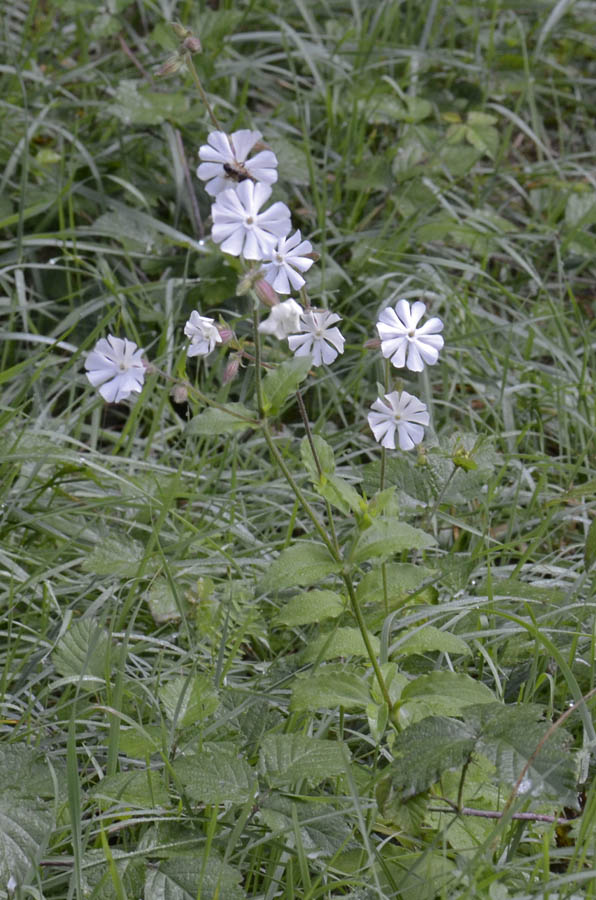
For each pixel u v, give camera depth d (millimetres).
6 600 2932
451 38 5320
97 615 2908
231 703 2479
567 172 4820
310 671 2484
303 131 4723
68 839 2105
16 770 2141
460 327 4098
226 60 5066
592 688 2529
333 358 2256
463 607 2613
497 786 2168
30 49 4996
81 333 4078
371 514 2082
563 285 4238
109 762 2164
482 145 4633
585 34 5809
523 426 3857
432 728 1930
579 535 3373
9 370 3234
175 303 4023
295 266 2053
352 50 5191
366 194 4477
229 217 1856
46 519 3143
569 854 2021
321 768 2082
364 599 2271
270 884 2059
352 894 1942
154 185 4500
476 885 1866
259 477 3541
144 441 3693
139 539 3193
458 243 4527
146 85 4344
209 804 2180
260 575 3037
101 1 4742
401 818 1896
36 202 4262
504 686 2656
